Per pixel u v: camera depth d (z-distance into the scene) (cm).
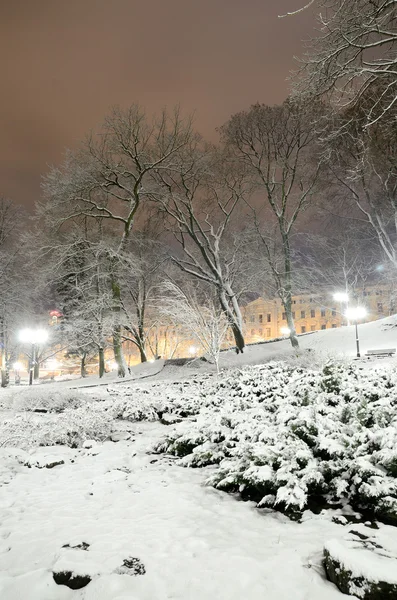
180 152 3023
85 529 425
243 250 3400
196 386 1681
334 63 1308
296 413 668
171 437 778
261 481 489
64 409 1207
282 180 3102
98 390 1950
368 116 1401
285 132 2928
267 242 3381
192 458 676
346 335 3084
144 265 3262
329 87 1348
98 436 892
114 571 335
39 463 692
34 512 486
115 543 385
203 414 911
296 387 966
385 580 287
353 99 1380
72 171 2922
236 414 788
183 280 3522
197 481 592
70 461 721
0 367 3753
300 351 2194
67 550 371
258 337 7806
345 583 303
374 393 779
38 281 2998
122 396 1491
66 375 6594
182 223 3231
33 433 862
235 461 583
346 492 466
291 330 3053
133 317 3681
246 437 645
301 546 377
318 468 500
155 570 337
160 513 470
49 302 3997
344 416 644
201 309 2119
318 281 4112
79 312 3197
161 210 3256
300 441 552
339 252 3884
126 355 6444
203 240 3541
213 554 363
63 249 2888
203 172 3067
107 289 3366
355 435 535
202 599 302
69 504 509
